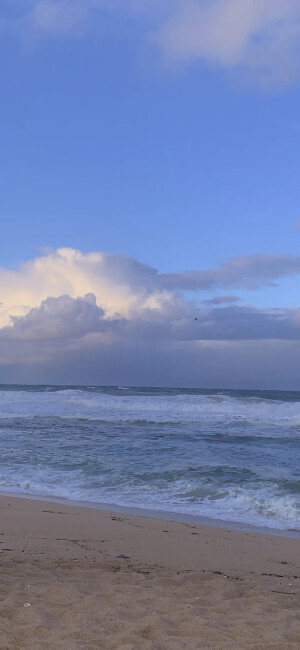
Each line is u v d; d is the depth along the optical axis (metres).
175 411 30.56
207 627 4.49
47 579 5.71
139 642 4.08
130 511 9.86
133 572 6.20
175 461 15.02
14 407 32.47
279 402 34.16
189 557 7.07
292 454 16.47
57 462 14.95
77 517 9.17
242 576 6.24
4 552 6.90
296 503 10.43
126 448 17.45
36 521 8.79
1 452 16.52
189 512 9.90
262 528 8.86
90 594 5.27
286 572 6.53
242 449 17.41
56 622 4.51
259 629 4.47
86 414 28.34
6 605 4.86
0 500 10.45
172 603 5.10
